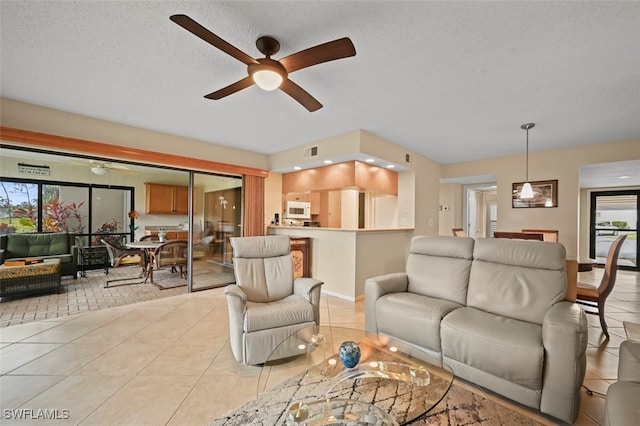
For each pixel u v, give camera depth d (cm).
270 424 151
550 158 456
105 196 600
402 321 219
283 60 165
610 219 671
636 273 604
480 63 207
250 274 266
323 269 423
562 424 153
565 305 184
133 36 179
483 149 458
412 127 351
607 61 201
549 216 455
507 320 195
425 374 162
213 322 299
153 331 275
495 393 175
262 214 491
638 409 105
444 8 153
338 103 280
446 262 258
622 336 269
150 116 317
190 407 167
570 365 150
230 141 419
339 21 165
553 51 191
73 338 259
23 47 190
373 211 553
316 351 195
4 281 363
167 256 497
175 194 679
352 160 412
